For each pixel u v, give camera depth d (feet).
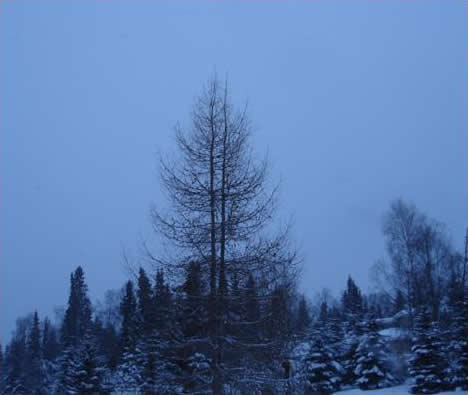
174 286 44.88
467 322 114.52
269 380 43.42
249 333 44.47
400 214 150.30
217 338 43.62
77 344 143.84
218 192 45.60
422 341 118.11
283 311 45.16
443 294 146.61
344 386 130.11
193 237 44.93
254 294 44.47
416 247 146.51
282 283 45.42
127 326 77.56
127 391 58.18
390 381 127.13
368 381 125.59
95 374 105.19
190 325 44.83
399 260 146.92
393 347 135.74
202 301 44.16
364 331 142.51
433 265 145.38
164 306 44.93
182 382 43.65
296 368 48.78
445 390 114.11
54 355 188.85
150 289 46.96
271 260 44.80
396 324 146.82
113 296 196.24
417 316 125.90
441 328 133.39
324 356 121.80
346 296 199.72
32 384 156.15
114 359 84.33
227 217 44.98
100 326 147.02
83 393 103.45
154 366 48.06
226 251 45.03
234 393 43.19
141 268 46.78
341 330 147.43
